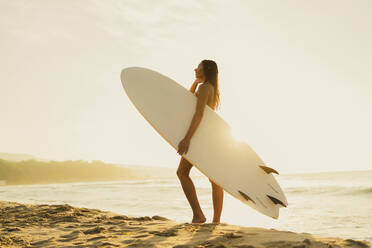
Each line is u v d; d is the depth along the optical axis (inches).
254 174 120.4
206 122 117.5
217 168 113.0
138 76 120.5
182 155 109.5
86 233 104.7
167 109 116.0
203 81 125.5
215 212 119.3
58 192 912.3
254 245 71.1
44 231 113.2
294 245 67.7
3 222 138.6
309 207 390.0
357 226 236.4
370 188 671.1
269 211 117.3
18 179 5029.5
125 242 86.0
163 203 454.3
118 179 5880.9
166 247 76.0
